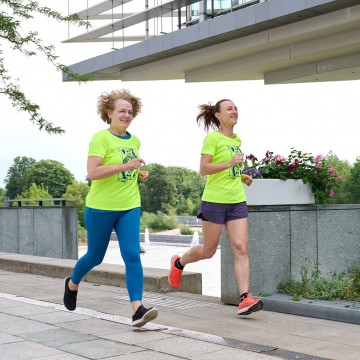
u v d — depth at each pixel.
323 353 4.91
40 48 16.61
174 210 93.88
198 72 24.20
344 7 17.19
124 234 5.80
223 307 6.96
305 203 7.36
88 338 5.42
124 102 5.92
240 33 20.20
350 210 7.73
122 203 5.79
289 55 20.38
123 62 24.73
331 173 7.56
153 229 54.84
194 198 98.50
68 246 16.11
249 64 21.97
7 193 113.44
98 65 26.08
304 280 6.95
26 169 113.56
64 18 16.67
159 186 93.56
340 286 6.78
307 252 7.34
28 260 10.96
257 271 6.96
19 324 6.04
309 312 6.36
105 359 4.73
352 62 19.91
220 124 6.55
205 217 6.45
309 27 18.30
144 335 5.52
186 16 25.83
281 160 7.42
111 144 5.81
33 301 7.43
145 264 23.30
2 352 4.95
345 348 5.07
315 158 7.49
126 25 26.12
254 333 5.61
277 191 7.10
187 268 19.69
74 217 16.17
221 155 6.37
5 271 11.16
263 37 19.86
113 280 8.88
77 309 6.85
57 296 7.90
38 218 16.70
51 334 5.58
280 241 7.13
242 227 6.36
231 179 6.37
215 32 20.44
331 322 6.09
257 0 21.38
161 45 22.84
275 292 7.08
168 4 23.62
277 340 5.34
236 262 6.36
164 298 7.65
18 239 17.14
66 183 103.62
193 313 6.61
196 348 5.02
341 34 18.58
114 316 6.43
